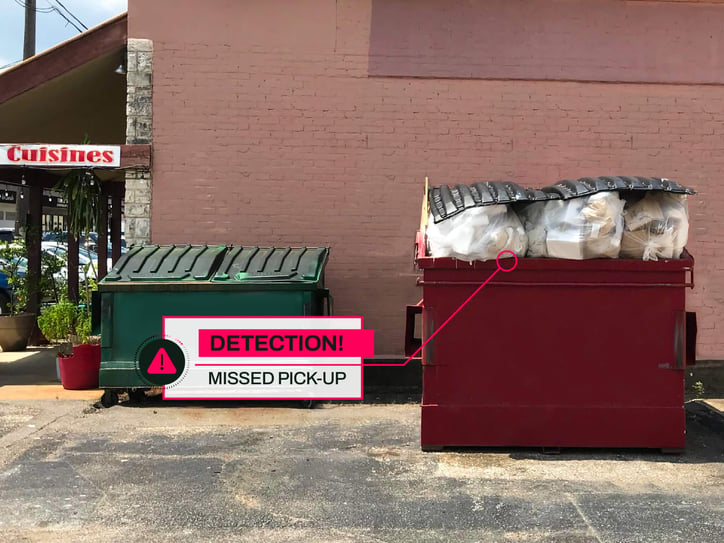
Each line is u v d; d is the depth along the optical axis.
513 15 7.43
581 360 5.09
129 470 4.73
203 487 4.42
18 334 9.57
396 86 7.41
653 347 5.07
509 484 4.50
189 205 7.37
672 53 7.46
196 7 7.34
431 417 5.15
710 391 7.44
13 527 3.81
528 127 7.45
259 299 6.41
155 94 7.34
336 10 7.38
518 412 5.11
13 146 7.21
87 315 7.61
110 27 7.42
